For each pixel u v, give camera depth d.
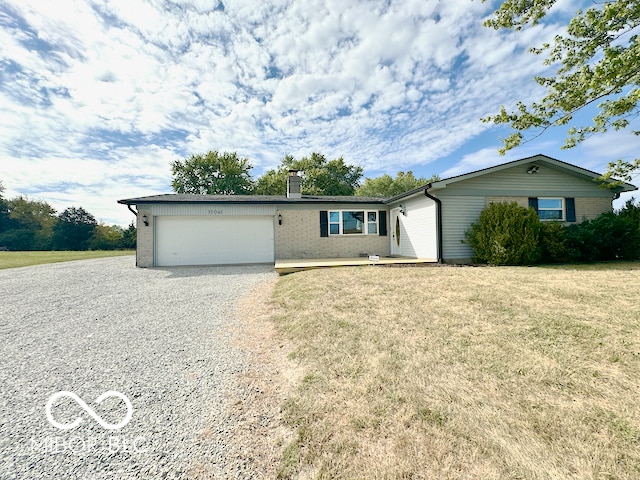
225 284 7.08
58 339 3.64
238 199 12.02
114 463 1.69
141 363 2.97
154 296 5.86
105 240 34.12
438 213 9.64
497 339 3.09
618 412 1.89
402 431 1.81
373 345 3.10
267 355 3.09
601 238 9.09
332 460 1.63
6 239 32.62
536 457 1.57
